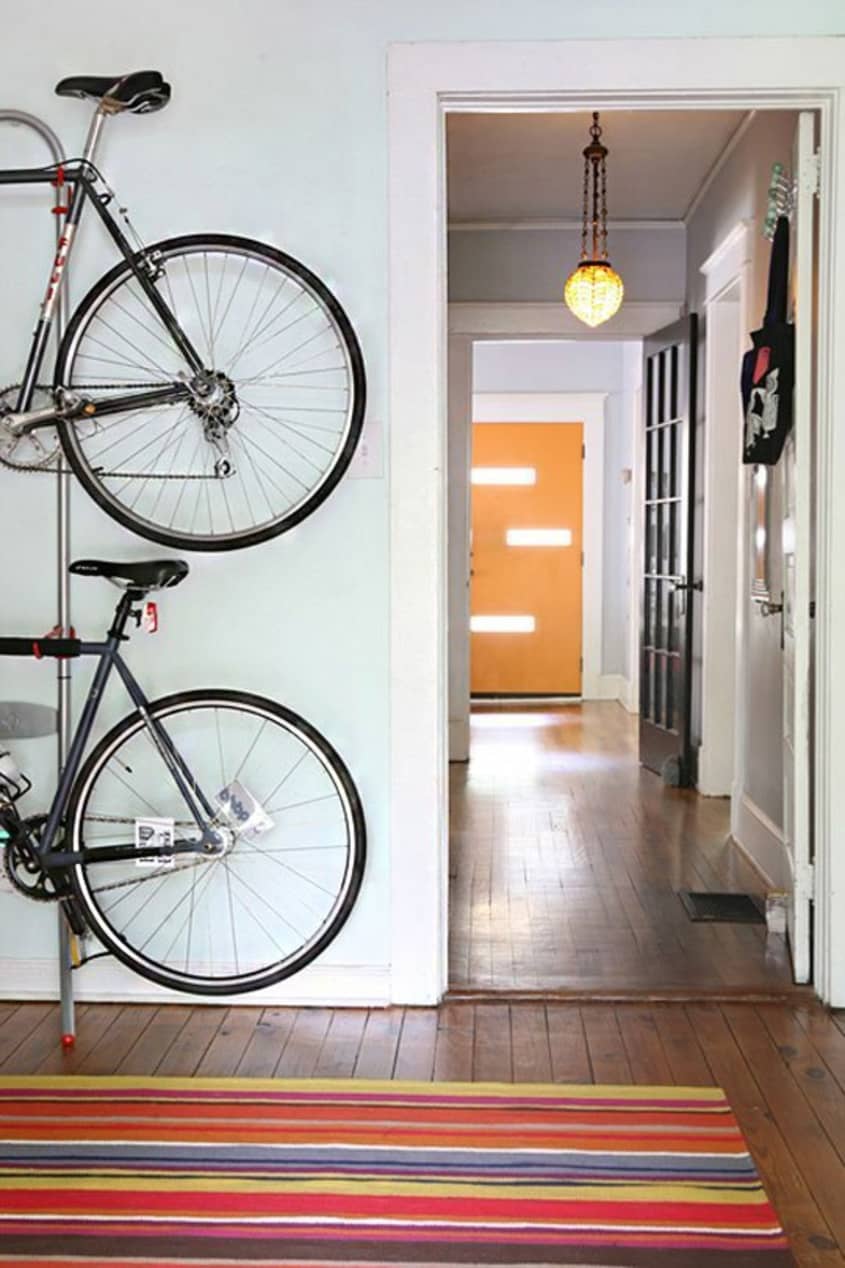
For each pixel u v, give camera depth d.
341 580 3.06
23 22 3.01
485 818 5.43
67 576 3.06
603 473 9.54
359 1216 2.10
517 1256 1.98
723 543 5.82
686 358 6.04
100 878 3.12
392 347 3.00
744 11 2.94
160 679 3.10
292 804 3.11
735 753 5.00
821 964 3.12
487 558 9.65
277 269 2.94
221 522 3.08
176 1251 2.00
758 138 4.62
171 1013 3.04
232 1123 2.43
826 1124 2.45
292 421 3.05
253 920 3.12
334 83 2.98
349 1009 3.08
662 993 3.15
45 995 3.13
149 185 3.03
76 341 2.94
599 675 9.72
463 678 7.04
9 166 3.04
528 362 9.47
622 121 4.91
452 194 6.05
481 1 2.95
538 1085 2.61
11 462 3.02
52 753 3.13
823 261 3.04
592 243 6.47
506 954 3.49
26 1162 2.28
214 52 3.00
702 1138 2.37
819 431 3.07
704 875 4.42
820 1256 1.98
